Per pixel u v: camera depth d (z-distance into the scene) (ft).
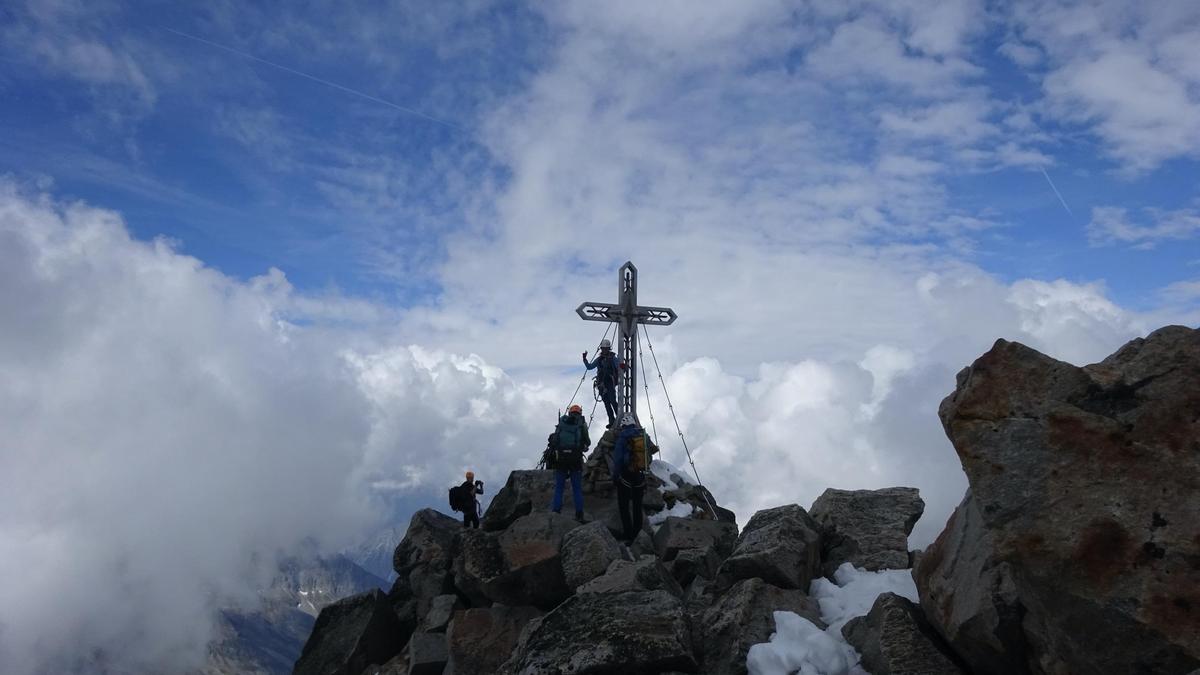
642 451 52.80
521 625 44.01
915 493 44.57
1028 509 21.33
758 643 31.89
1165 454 20.72
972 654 26.09
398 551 57.06
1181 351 21.76
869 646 29.58
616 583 38.09
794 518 39.83
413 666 43.60
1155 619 19.16
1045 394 22.63
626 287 69.97
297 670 49.19
